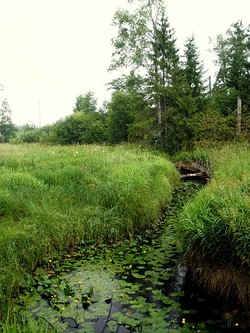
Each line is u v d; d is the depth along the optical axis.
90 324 3.99
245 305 4.35
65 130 26.92
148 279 5.21
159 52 21.86
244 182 6.21
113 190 7.98
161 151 20.16
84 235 6.82
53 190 7.72
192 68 29.20
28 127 53.75
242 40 32.41
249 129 17.23
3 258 5.05
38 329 3.50
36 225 6.21
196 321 4.09
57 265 5.73
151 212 8.09
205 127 18.09
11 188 7.67
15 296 4.62
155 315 4.20
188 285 4.98
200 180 14.69
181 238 5.23
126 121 24.23
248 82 25.19
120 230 7.19
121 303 4.49
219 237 4.60
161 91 20.92
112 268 5.64
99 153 13.43
